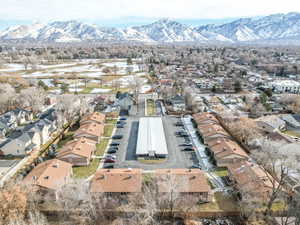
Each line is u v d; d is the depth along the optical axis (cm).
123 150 6544
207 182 5081
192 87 13812
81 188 4191
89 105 9819
